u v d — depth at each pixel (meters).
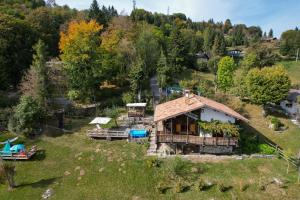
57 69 59.47
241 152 39.94
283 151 38.97
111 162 37.91
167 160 36.66
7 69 64.19
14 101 57.91
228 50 138.62
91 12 101.00
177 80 86.31
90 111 57.41
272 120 53.59
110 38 72.62
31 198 32.19
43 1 147.38
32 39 75.25
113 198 31.77
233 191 31.70
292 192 31.42
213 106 37.34
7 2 114.31
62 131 47.59
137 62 67.12
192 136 37.59
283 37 154.62
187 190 32.12
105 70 65.44
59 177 35.75
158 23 141.75
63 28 93.25
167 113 38.78
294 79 98.00
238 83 72.19
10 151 39.22
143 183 33.78
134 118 51.91
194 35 135.88
